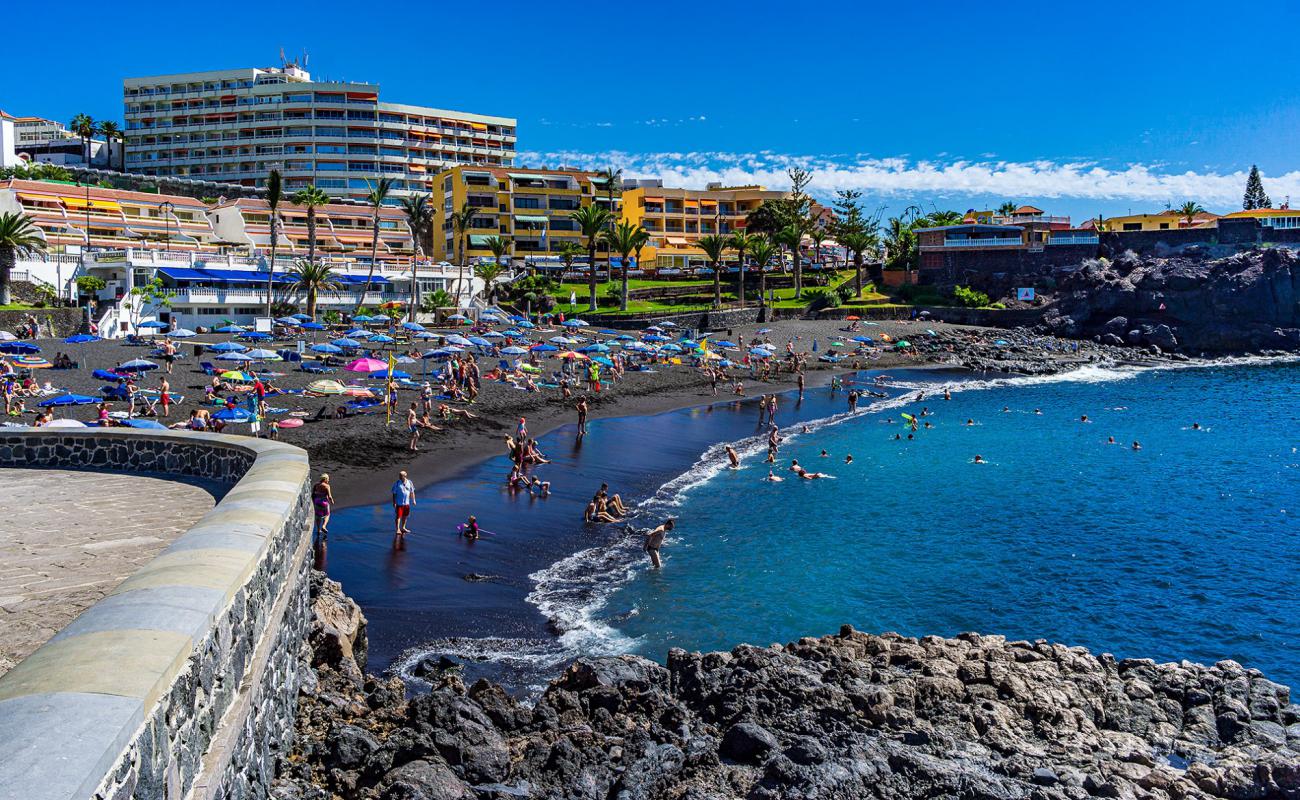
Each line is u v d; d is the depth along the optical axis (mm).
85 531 12609
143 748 5348
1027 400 71562
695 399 67875
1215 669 19281
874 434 55000
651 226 140375
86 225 91500
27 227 80812
